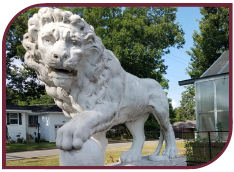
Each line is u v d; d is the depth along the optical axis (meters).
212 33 9.96
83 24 1.48
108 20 10.38
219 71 5.45
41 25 1.50
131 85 2.07
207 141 4.29
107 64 1.83
